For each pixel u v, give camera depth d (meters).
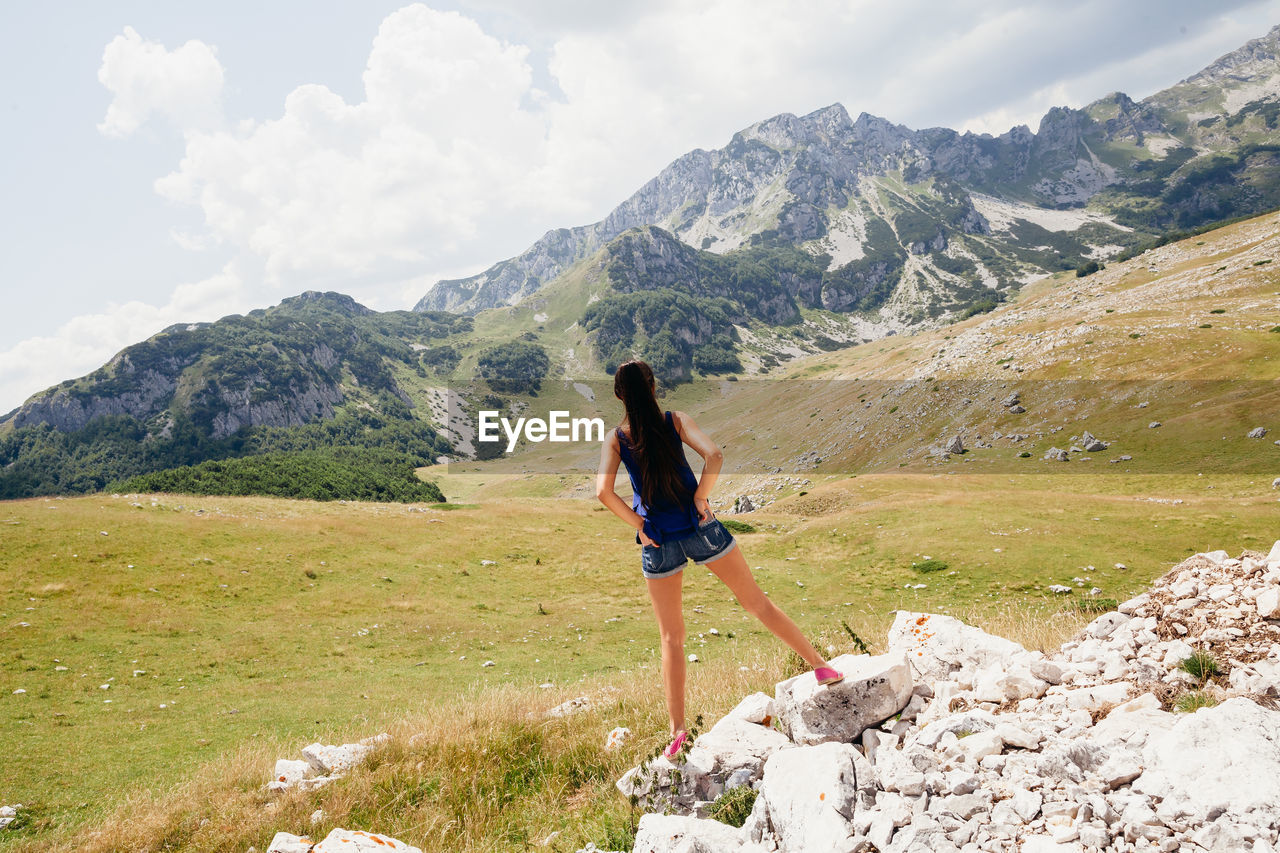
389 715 14.88
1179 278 111.94
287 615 25.38
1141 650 4.21
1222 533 28.56
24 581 23.89
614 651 22.86
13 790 10.96
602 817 4.78
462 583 31.75
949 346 123.81
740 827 3.84
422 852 4.60
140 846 6.74
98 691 17.23
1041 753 3.24
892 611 24.98
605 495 4.09
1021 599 24.66
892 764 3.47
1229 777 2.64
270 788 7.44
